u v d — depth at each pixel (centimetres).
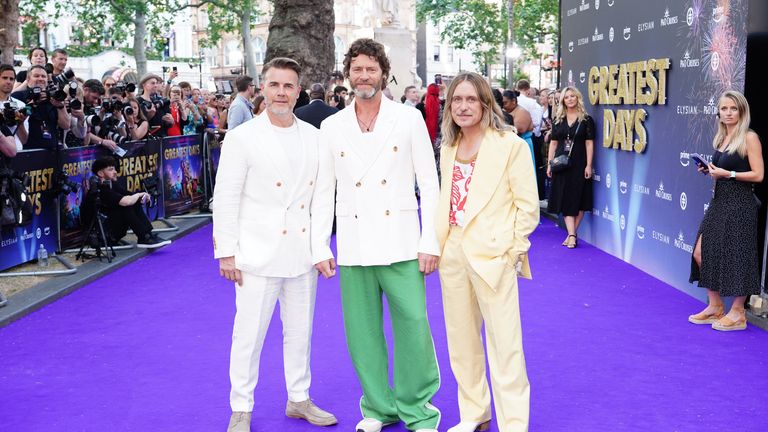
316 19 1706
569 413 461
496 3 4400
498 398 408
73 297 770
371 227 416
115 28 4447
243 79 1150
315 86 961
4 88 782
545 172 1348
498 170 407
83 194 939
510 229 410
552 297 752
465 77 408
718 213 625
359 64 407
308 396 464
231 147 427
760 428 438
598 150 1012
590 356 569
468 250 410
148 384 522
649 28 848
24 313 701
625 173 920
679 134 777
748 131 610
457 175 419
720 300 652
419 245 419
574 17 1116
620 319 670
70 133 938
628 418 453
